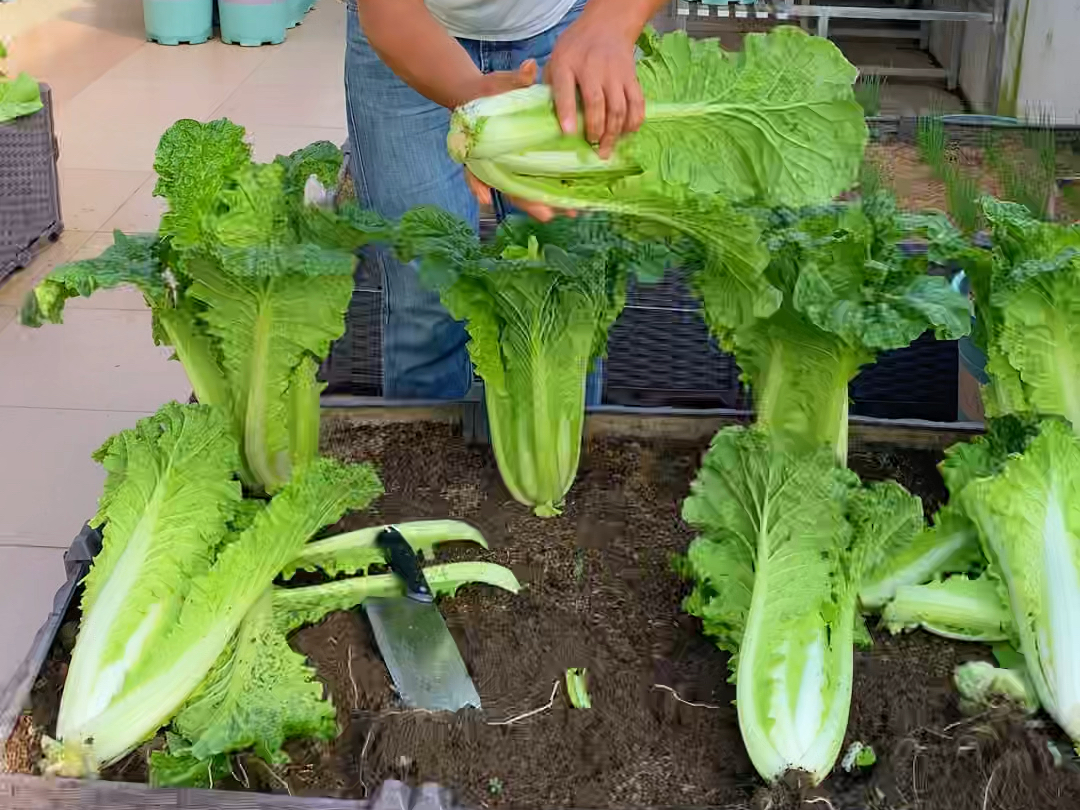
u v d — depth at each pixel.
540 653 1.33
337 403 1.75
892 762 1.17
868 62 5.31
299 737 1.20
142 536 1.28
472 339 1.46
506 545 1.51
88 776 1.14
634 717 1.24
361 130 1.88
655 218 1.40
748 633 1.22
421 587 1.39
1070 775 1.15
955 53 4.96
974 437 1.69
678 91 1.42
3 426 2.74
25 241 3.49
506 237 1.48
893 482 1.37
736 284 1.41
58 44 5.84
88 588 1.28
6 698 1.24
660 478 1.65
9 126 3.36
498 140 1.32
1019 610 1.26
